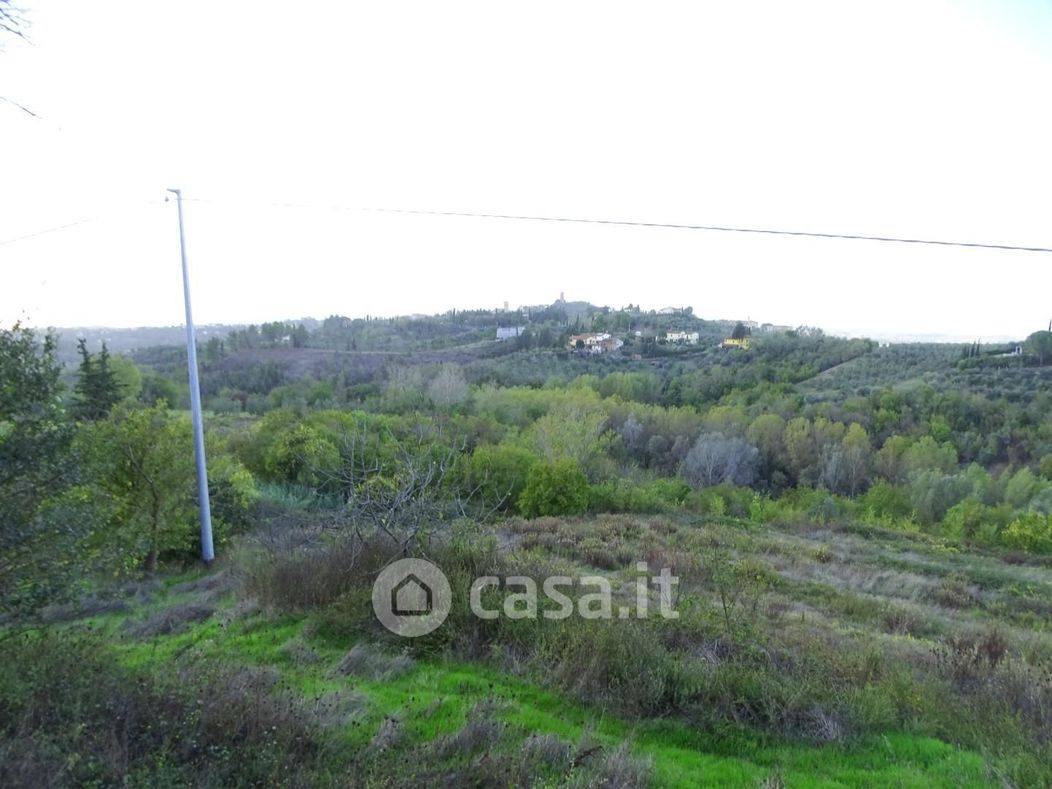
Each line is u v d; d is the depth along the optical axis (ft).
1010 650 20.92
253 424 82.43
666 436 127.44
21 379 14.14
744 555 44.27
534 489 64.95
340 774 9.92
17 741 9.24
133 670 13.25
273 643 17.01
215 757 10.02
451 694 13.76
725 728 12.59
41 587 12.86
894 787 10.75
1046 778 10.71
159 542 34.40
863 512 98.12
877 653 17.24
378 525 21.24
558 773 10.16
